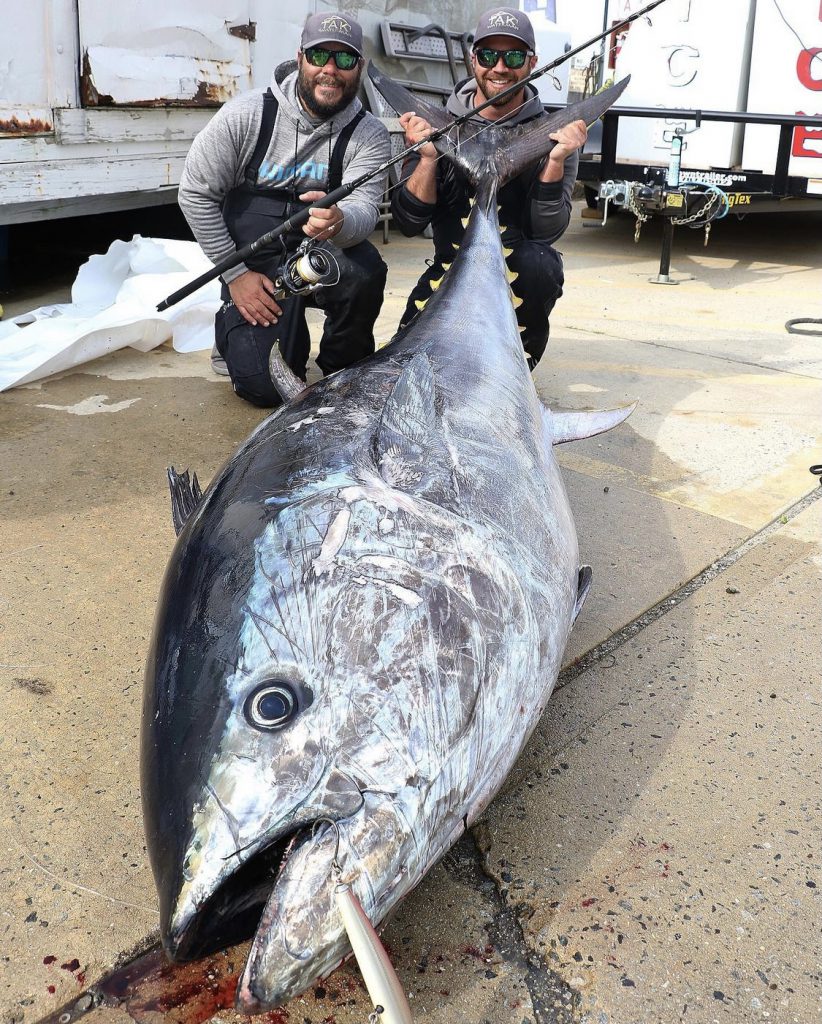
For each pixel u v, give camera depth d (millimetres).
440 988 1543
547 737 2098
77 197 4852
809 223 9250
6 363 4102
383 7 6918
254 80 5547
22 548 2766
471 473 1899
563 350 4898
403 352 2414
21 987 1528
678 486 3357
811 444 3736
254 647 1466
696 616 2562
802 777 1995
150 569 2684
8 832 1804
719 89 6789
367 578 1562
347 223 3551
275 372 2947
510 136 3674
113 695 2174
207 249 3725
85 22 4551
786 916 1669
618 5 7117
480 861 1785
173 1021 1493
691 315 5641
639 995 1531
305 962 1247
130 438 3564
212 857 1278
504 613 1661
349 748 1366
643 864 1775
